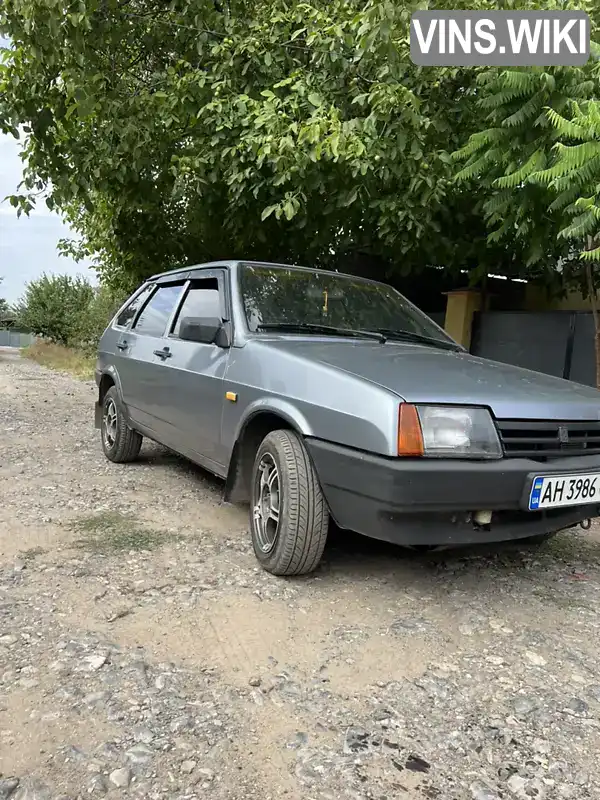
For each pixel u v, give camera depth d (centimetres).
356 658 252
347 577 331
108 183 830
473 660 256
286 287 422
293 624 277
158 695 222
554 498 287
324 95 653
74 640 256
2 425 784
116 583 313
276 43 699
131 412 535
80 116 681
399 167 664
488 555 378
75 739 198
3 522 401
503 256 866
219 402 381
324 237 823
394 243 820
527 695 232
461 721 216
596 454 308
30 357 2686
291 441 320
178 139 794
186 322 407
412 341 416
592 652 268
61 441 695
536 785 187
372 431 274
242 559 350
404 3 534
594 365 828
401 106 593
